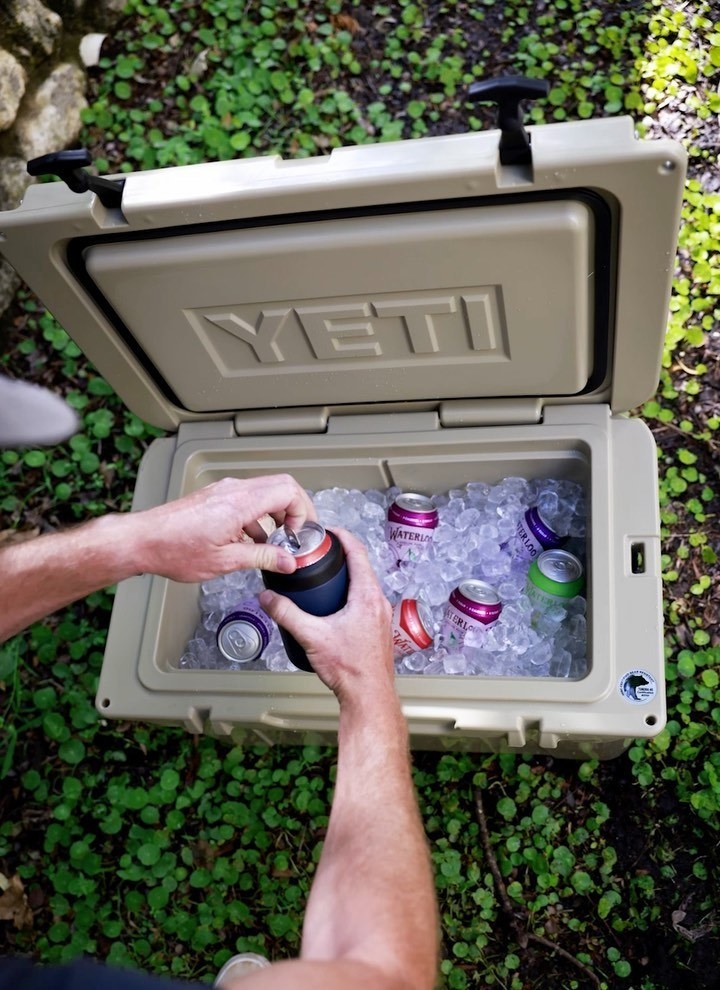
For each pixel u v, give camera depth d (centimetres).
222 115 279
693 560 221
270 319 158
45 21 274
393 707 131
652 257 136
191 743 219
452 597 183
